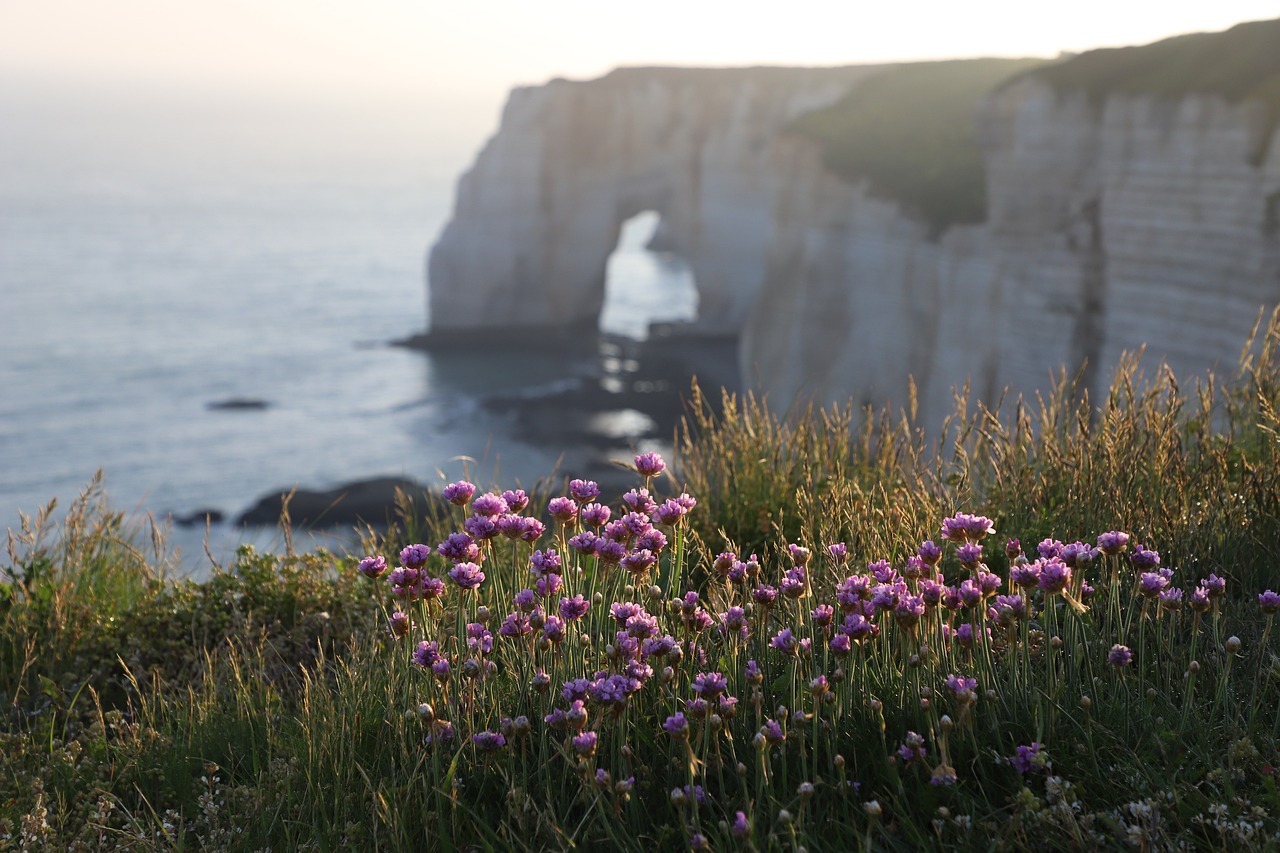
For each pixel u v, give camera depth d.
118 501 56.69
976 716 3.20
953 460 5.65
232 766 4.10
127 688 5.21
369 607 5.69
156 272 149.00
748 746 3.21
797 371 56.69
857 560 4.50
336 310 122.06
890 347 51.03
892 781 2.93
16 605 5.76
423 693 3.79
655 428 70.44
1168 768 2.90
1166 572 3.42
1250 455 5.74
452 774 3.18
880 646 3.60
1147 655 3.66
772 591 3.48
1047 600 3.31
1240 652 3.61
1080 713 3.19
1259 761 2.92
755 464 6.25
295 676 4.92
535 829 3.04
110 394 81.62
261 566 6.04
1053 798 2.79
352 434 70.62
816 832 2.81
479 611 3.76
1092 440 5.43
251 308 122.25
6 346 98.06
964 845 2.70
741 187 91.50
